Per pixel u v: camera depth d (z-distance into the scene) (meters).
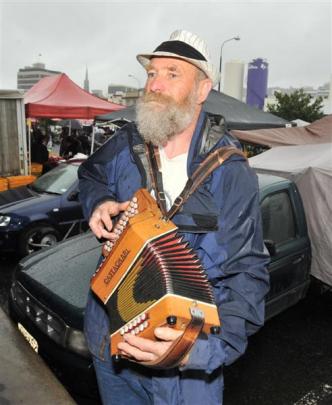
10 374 3.02
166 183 1.59
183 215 1.50
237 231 1.49
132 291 1.26
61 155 14.97
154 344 1.16
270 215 4.14
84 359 2.82
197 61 1.54
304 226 4.57
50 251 3.99
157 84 1.54
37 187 7.02
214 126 1.66
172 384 1.58
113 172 1.78
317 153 5.84
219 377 1.67
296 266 4.35
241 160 1.58
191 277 1.24
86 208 1.77
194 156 1.59
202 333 1.25
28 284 3.42
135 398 1.82
